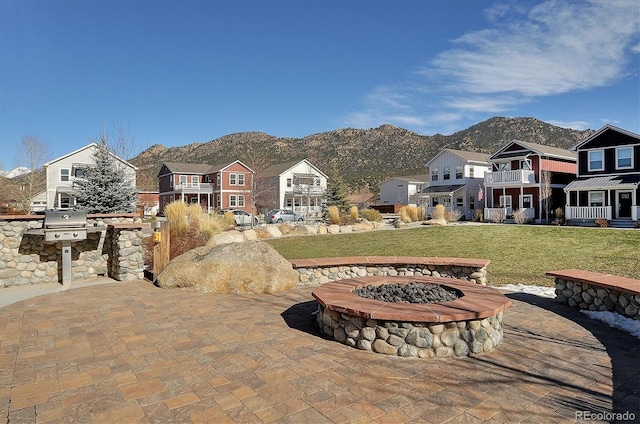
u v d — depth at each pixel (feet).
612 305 18.38
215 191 139.44
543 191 88.02
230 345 14.51
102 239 29.30
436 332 13.58
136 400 10.29
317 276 26.73
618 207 77.46
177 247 35.04
